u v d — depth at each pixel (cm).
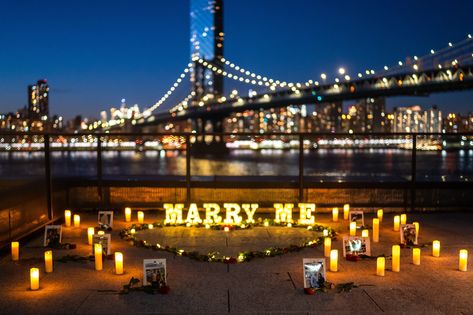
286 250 690
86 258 652
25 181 850
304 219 886
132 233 800
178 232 823
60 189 935
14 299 515
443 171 6612
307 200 1033
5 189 743
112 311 484
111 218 846
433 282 567
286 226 868
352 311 483
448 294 529
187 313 479
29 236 772
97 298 517
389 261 651
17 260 654
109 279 577
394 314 477
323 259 543
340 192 1038
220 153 12075
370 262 645
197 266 627
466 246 730
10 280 576
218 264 636
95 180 1027
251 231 830
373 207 1035
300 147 1015
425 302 507
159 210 1018
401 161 9525
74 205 1007
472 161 9225
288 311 483
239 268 618
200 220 886
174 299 514
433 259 660
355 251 662
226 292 534
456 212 1019
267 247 727
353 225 782
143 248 714
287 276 587
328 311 483
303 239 775
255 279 576
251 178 1109
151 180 1037
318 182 1031
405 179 1141
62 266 629
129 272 604
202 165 8812
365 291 537
